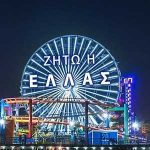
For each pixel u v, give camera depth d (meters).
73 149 72.31
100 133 88.38
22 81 111.88
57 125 107.94
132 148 72.12
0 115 105.62
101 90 109.50
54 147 72.62
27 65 112.31
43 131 103.19
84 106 105.25
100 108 108.50
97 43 111.25
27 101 106.38
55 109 106.81
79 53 111.25
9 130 95.81
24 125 117.56
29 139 87.81
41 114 106.75
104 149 72.12
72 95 109.25
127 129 110.56
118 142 78.75
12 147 72.75
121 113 119.25
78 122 105.06
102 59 110.75
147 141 82.50
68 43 112.38
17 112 111.56
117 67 110.31
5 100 107.06
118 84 109.75
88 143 78.62
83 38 112.38
